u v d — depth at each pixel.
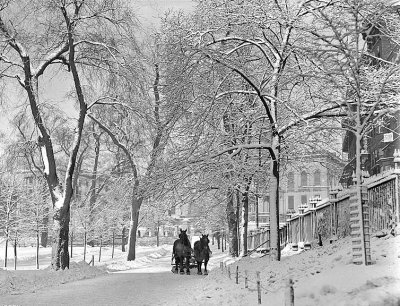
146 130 31.94
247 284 15.69
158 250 70.69
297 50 19.42
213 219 56.94
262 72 25.19
